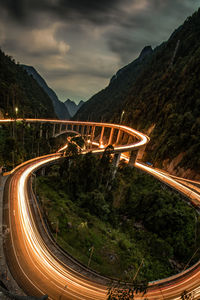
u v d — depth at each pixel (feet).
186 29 594.65
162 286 106.93
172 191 226.58
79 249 120.98
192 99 327.26
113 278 102.99
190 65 398.62
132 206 221.66
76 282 92.73
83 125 611.47
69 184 221.05
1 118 358.23
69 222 142.72
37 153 340.59
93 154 288.51
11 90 492.95
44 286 86.43
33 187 183.42
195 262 138.10
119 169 334.85
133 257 136.15
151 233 180.04
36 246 108.68
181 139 288.51
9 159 231.50
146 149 386.11
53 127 534.78
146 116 467.93
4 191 165.89
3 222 123.44
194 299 100.58
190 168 256.11
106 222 183.32
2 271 88.69
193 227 164.14
